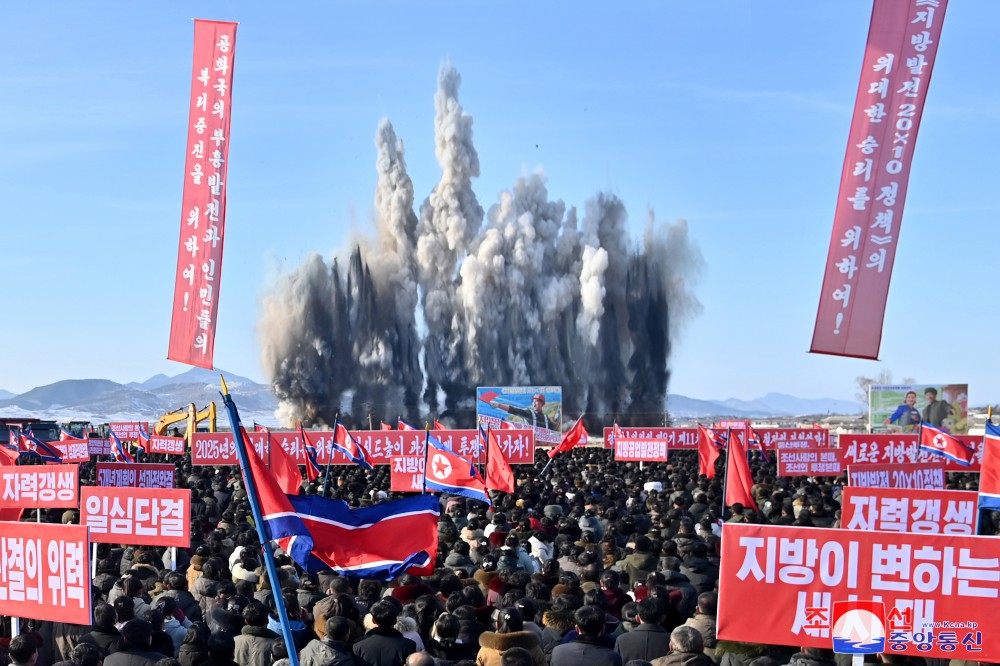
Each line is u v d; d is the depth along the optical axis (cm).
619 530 1898
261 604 1099
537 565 1681
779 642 859
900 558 840
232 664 981
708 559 1583
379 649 1027
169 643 1053
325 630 1055
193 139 2445
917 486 1914
